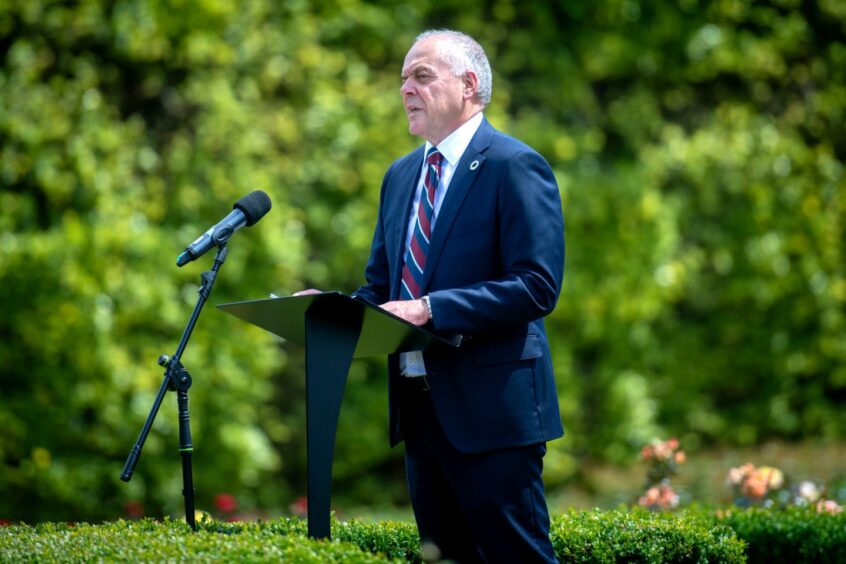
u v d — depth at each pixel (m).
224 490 25.80
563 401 29.52
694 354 32.38
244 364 26.08
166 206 25.97
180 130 26.70
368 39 28.41
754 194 32.53
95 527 11.88
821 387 34.19
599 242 29.88
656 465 19.41
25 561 9.90
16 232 24.05
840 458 30.62
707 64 32.09
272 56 27.25
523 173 11.35
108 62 25.66
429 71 11.70
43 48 24.73
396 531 13.32
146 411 24.66
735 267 32.66
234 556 9.72
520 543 11.12
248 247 26.14
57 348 23.91
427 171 11.98
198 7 25.83
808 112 34.16
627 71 31.38
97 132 24.78
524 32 30.12
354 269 27.84
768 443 33.50
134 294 24.61
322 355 10.59
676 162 31.48
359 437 28.23
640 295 30.19
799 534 16.50
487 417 11.10
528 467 11.27
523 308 10.91
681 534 13.62
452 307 10.79
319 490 10.52
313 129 27.55
